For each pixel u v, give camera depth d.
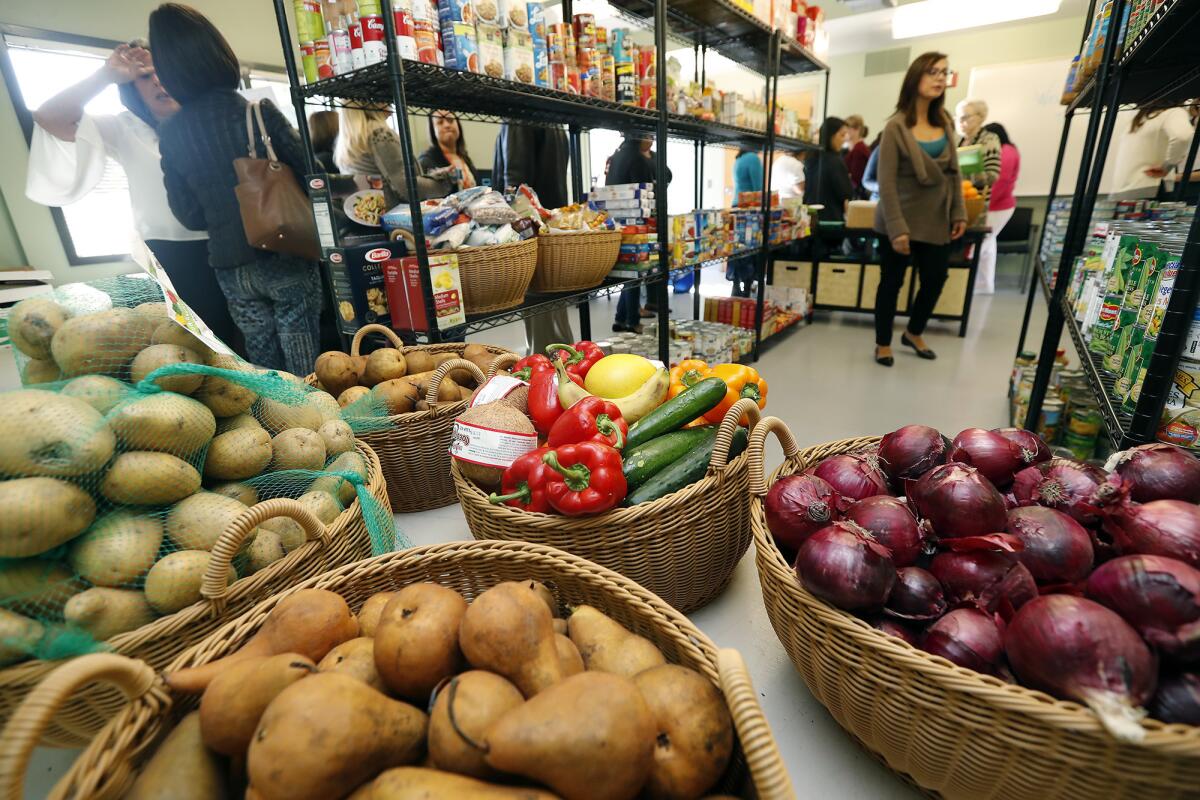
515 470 1.23
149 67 2.45
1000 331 4.62
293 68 1.82
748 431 1.43
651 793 0.63
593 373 1.56
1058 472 0.97
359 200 2.05
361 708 0.59
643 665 0.75
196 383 1.05
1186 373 1.02
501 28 1.87
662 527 1.15
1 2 3.79
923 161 3.33
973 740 0.71
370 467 1.35
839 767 0.97
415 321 1.85
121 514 0.92
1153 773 0.62
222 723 0.63
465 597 1.03
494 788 0.55
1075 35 6.62
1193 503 0.87
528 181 3.28
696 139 3.74
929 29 6.72
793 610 0.92
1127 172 3.22
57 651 0.76
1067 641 0.65
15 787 0.51
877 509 0.93
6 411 0.82
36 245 4.16
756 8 3.33
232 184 2.13
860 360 3.87
